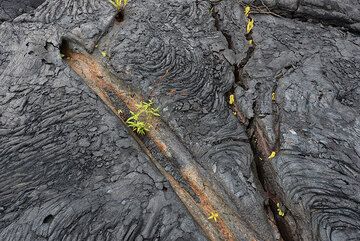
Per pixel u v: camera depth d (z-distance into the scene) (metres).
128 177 2.44
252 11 3.75
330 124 2.82
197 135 2.77
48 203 2.30
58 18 3.38
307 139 2.71
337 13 3.79
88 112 2.75
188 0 3.74
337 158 2.61
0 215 2.25
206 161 2.66
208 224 2.45
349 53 3.48
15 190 2.37
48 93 2.84
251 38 3.50
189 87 3.03
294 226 2.44
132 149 2.58
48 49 3.12
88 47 3.23
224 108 2.96
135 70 3.06
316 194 2.42
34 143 2.59
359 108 3.00
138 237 2.20
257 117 2.90
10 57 3.06
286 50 3.39
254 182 2.57
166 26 3.46
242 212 2.49
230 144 2.74
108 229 2.21
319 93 3.04
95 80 3.12
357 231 2.25
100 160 2.52
